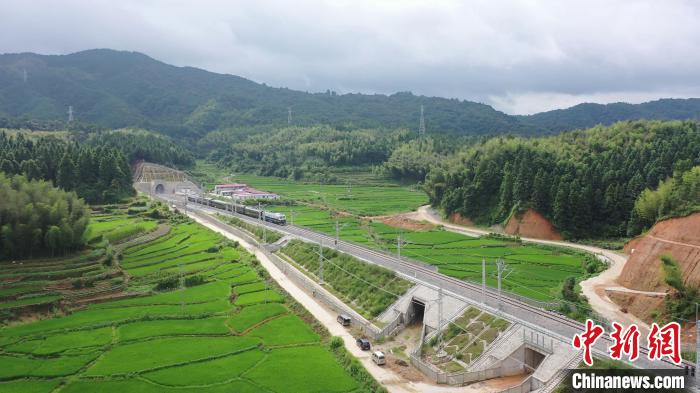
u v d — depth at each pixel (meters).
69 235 112.94
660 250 89.06
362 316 89.38
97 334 79.00
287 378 63.94
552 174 159.12
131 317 86.25
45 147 193.12
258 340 76.81
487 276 104.31
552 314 73.94
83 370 66.31
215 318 86.81
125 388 61.03
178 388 61.06
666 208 102.88
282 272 117.75
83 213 122.75
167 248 135.62
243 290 103.56
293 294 100.44
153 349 73.06
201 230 163.75
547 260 121.25
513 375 64.75
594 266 110.31
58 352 71.81
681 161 131.88
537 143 198.00
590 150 178.88
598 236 146.00
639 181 145.00
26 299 91.94
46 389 60.91
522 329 67.56
